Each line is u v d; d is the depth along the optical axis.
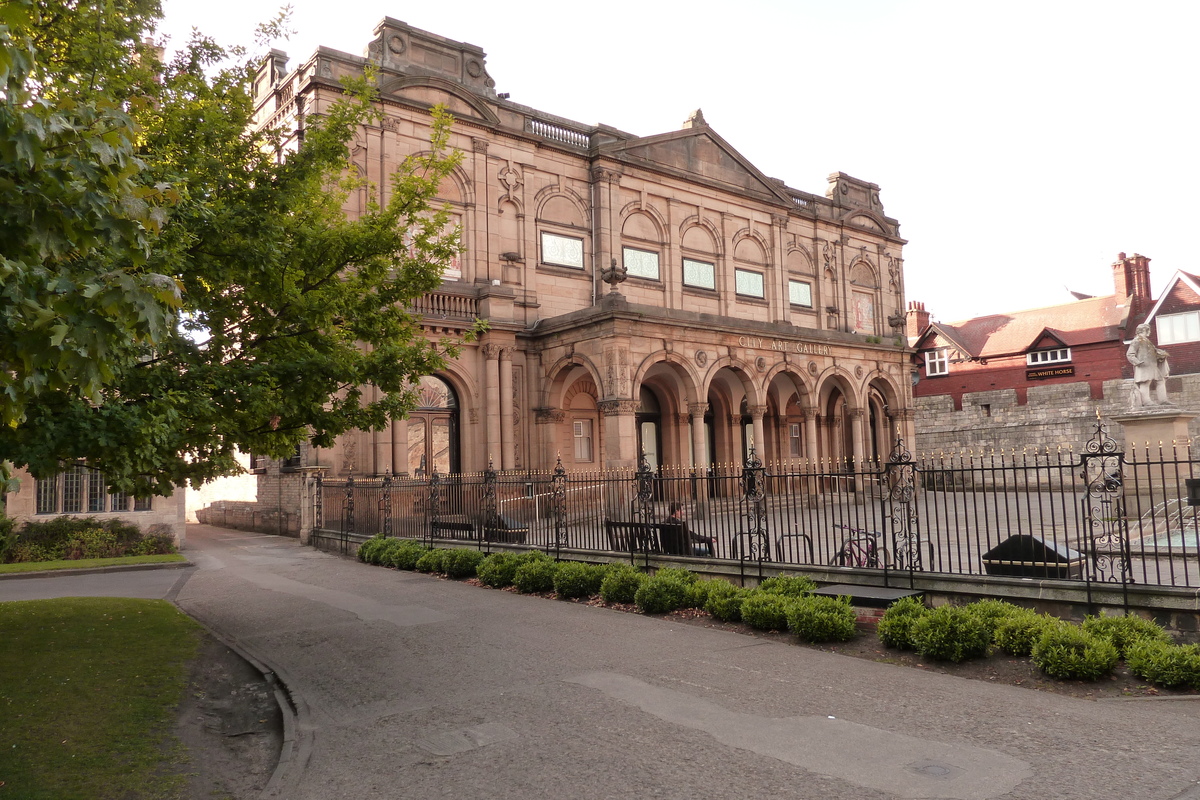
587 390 32.22
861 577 11.98
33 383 4.82
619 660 9.72
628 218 34.97
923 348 51.62
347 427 11.96
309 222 11.92
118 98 10.02
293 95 27.34
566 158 33.31
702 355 29.89
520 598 14.65
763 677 8.80
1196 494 9.30
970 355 49.34
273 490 29.03
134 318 4.89
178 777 6.67
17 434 7.38
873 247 46.75
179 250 9.09
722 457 36.44
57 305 4.77
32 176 4.81
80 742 7.28
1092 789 5.62
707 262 37.66
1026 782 5.76
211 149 11.03
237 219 10.09
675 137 36.75
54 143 4.94
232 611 14.20
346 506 23.25
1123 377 43.62
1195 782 5.69
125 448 8.10
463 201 29.92
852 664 9.34
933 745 6.56
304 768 6.65
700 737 6.93
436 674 9.41
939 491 39.44
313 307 11.21
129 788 6.36
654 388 34.81
